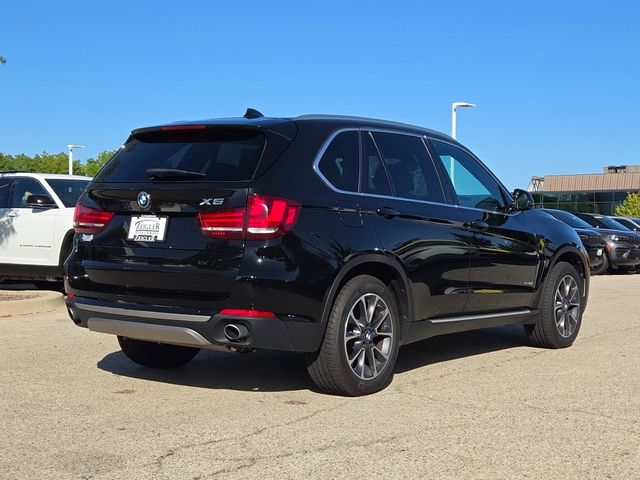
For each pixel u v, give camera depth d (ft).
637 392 18.67
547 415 16.47
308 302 16.38
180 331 16.40
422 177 20.21
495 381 19.76
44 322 28.53
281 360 22.22
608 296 42.60
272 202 16.10
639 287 49.70
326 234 16.84
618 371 21.16
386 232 18.24
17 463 13.15
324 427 15.33
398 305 18.88
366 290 17.65
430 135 21.30
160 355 20.48
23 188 36.68
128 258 17.31
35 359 21.77
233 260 16.01
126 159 18.62
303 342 16.47
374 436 14.76
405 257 18.58
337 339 17.02
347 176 18.07
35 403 17.10
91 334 25.88
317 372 17.38
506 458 13.60
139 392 18.20
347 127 18.71
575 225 64.54
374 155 19.07
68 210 35.60
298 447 14.05
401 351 24.08
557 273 24.26
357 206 17.81
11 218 36.22
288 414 16.30
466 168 22.13
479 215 21.45
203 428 15.24
